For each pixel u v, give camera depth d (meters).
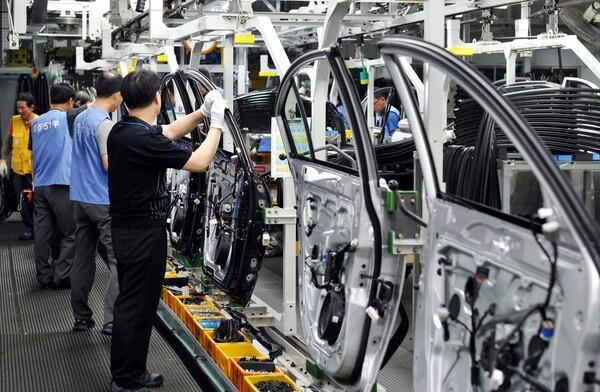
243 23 6.71
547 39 7.76
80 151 7.12
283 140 5.15
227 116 6.01
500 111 2.84
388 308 4.07
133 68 11.10
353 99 3.96
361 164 4.01
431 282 3.48
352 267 4.21
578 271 2.62
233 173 6.19
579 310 2.62
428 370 3.50
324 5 8.00
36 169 9.04
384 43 3.54
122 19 9.99
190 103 7.10
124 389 5.46
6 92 14.16
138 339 5.43
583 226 2.60
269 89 9.12
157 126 5.38
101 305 8.42
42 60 15.03
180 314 7.23
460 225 3.26
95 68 13.25
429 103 3.95
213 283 6.68
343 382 4.40
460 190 5.14
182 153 5.24
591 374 2.62
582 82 6.45
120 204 5.32
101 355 6.75
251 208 5.94
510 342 2.94
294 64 4.61
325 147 4.99
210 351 6.08
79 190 7.16
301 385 5.13
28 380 6.14
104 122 7.02
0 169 12.55
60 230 9.51
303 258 4.87
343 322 4.26
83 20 12.23
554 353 2.73
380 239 4.02
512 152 5.27
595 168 5.14
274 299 8.48
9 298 8.79
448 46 6.88
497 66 12.76
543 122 5.21
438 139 3.96
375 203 4.00
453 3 6.54
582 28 5.61
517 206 4.95
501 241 3.00
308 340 4.67
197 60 8.05
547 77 10.92
